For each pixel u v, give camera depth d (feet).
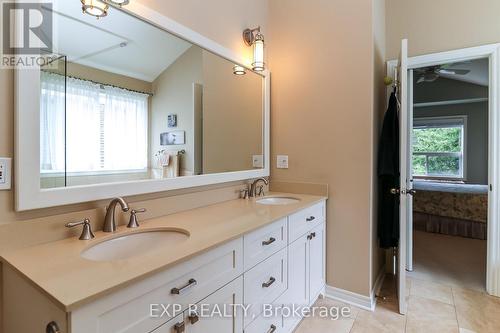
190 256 3.21
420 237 12.96
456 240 12.45
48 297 2.32
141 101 4.84
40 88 3.52
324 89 7.39
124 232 4.06
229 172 6.72
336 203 7.30
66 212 3.79
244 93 7.29
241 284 4.18
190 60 5.75
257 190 7.68
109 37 4.35
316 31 7.47
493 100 7.39
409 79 8.82
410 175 8.94
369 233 6.87
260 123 7.84
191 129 5.80
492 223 7.48
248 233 4.28
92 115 4.14
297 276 5.96
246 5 7.31
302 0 7.69
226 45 6.64
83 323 2.29
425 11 8.30
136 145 4.73
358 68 6.89
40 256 3.14
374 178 7.18
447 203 13.34
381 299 7.35
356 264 7.06
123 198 4.45
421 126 20.22
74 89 3.92
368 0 6.74
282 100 8.07
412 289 7.89
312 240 6.64
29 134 3.38
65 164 3.81
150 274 2.77
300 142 7.79
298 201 6.87
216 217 5.02
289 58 7.93
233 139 6.91
